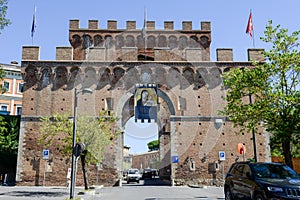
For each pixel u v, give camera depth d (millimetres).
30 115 36625
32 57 37969
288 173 14273
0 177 39938
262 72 19000
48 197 22234
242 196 14500
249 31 39250
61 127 26906
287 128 17578
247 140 37000
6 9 20172
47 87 37375
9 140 40938
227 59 38625
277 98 18172
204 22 43125
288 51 19406
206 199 20531
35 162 35562
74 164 19312
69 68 37688
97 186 33250
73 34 42125
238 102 19891
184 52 41594
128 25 42156
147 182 43750
